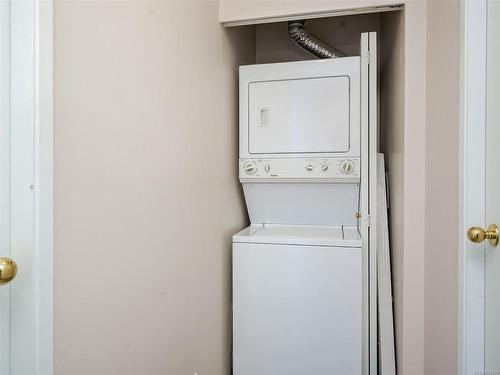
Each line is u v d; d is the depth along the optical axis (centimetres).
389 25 210
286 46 265
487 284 113
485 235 107
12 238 68
